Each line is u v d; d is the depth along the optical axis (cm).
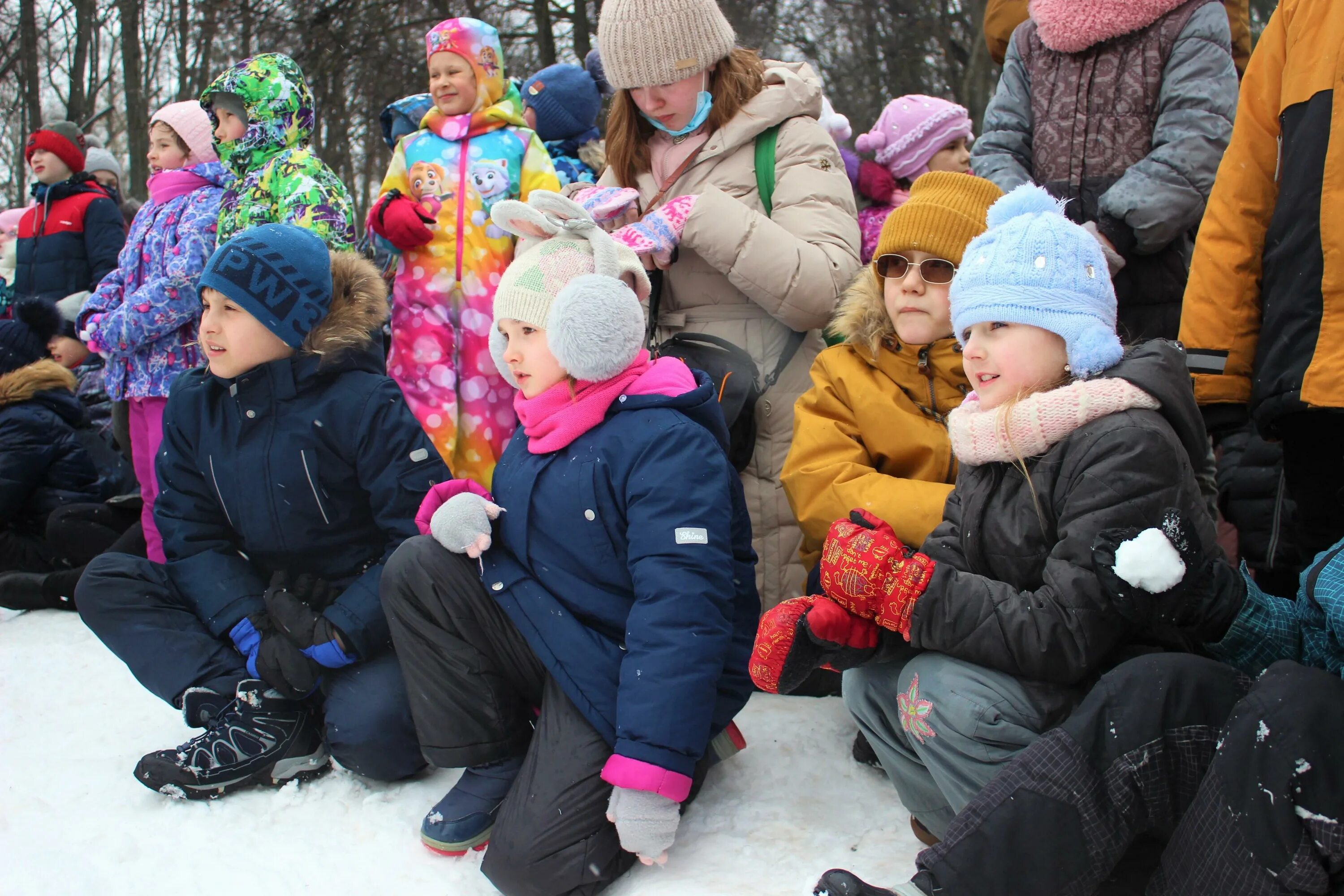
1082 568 156
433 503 211
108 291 355
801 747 226
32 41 1400
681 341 264
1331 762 125
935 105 363
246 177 321
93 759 235
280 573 227
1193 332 227
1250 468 288
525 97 425
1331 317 200
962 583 162
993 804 141
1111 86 274
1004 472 174
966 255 178
